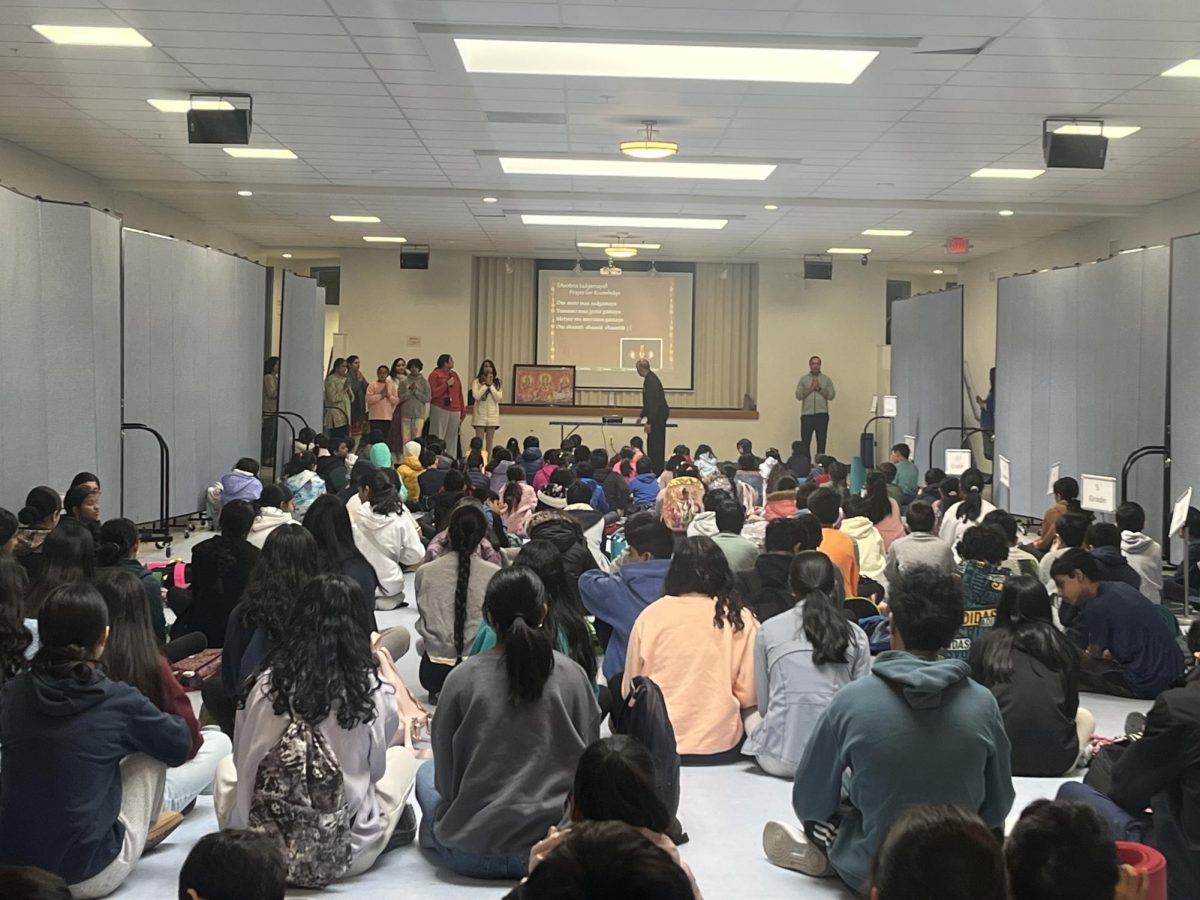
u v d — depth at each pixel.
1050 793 4.55
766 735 4.76
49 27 8.03
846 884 3.52
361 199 15.34
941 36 7.75
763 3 7.12
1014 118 10.04
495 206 15.61
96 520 7.44
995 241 17.98
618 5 7.21
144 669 3.62
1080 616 6.25
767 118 10.22
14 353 8.92
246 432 14.15
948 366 16.73
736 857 3.99
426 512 13.27
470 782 3.59
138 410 11.34
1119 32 7.62
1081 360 13.23
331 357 20.75
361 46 8.30
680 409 21.02
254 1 7.36
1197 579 9.06
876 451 20.73
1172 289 10.45
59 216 9.58
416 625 5.93
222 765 3.89
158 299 11.73
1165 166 12.04
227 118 9.62
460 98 9.77
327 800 3.52
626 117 10.33
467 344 20.77
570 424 20.61
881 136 10.85
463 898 3.57
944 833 1.62
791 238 17.97
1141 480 12.04
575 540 6.55
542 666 3.58
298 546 4.65
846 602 6.19
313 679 3.52
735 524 6.45
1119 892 2.14
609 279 21.11
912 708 3.31
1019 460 14.71
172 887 3.61
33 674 3.30
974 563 5.52
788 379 20.95
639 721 3.90
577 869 1.35
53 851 3.25
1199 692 3.25
